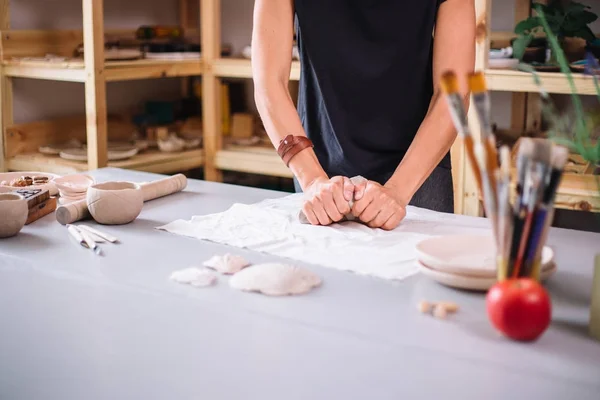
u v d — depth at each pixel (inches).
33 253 50.6
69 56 134.0
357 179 59.2
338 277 45.6
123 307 40.9
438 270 43.6
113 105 143.6
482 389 31.5
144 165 124.6
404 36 66.8
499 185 36.5
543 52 104.4
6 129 125.4
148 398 31.7
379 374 32.9
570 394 31.0
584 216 117.6
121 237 54.4
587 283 45.0
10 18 126.1
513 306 35.5
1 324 39.0
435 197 71.6
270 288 42.8
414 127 70.0
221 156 132.3
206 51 130.6
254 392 31.7
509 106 120.6
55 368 34.5
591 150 39.0
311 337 36.8
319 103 71.4
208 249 51.3
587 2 110.5
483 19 99.6
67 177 68.1
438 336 36.9
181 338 36.9
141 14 148.2
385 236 54.0
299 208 62.1
